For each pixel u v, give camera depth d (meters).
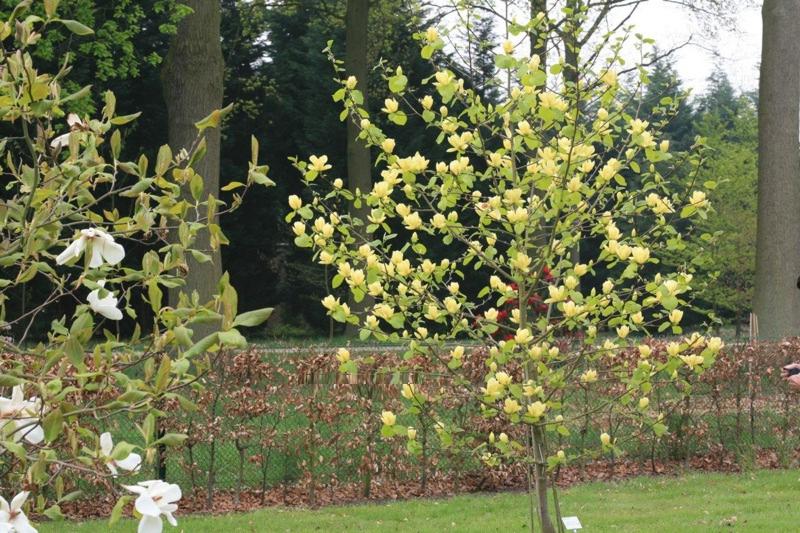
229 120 31.30
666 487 9.41
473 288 28.73
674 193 4.95
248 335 31.42
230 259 32.06
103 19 20.36
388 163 4.71
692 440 10.66
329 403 9.00
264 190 31.39
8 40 6.59
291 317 33.19
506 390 4.38
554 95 4.24
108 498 8.25
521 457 4.79
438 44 4.65
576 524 4.98
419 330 4.70
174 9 17.20
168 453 8.62
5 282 2.45
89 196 2.51
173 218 2.53
